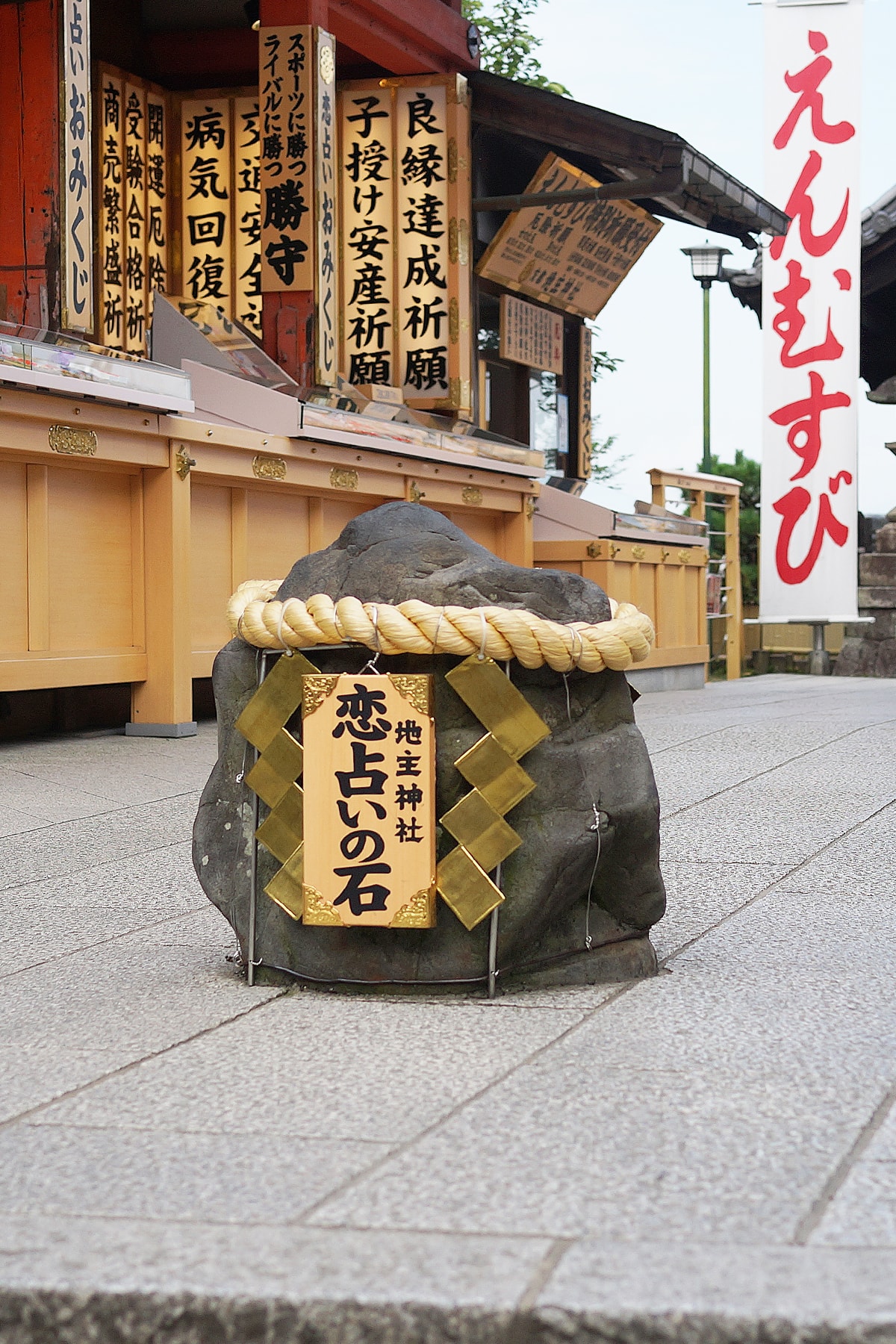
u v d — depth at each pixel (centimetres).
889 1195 257
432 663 392
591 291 1772
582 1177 267
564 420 1884
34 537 899
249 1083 324
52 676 906
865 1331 212
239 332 1234
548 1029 361
